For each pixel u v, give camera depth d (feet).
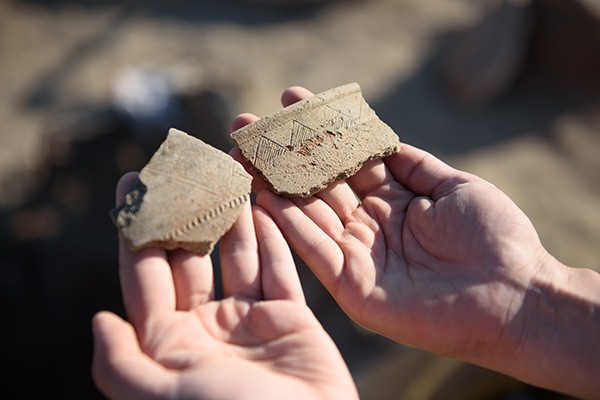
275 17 2.51
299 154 0.88
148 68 2.26
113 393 0.55
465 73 2.09
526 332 0.73
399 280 0.77
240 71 2.23
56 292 1.63
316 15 2.52
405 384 1.21
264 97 2.06
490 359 0.76
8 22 2.48
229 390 0.51
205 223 0.75
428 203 0.83
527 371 0.75
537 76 2.12
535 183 1.82
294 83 2.20
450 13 2.50
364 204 0.88
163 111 1.90
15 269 1.66
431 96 2.15
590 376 0.72
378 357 1.28
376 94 2.17
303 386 0.56
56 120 2.10
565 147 1.93
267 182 0.85
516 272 0.75
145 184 0.77
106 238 1.73
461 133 2.01
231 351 0.63
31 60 2.34
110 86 2.22
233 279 0.72
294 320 0.64
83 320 1.60
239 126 0.93
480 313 0.73
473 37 2.11
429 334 0.75
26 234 1.75
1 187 1.89
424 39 2.39
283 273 0.70
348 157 0.89
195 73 2.11
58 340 1.57
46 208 1.82
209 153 0.82
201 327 0.64
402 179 0.91
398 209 0.86
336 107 0.95
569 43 1.99
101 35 2.44
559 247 1.64
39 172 1.89
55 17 2.52
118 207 0.75
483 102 2.08
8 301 1.60
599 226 1.70
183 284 0.70
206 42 2.39
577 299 0.73
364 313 0.76
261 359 0.61
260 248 0.74
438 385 1.20
